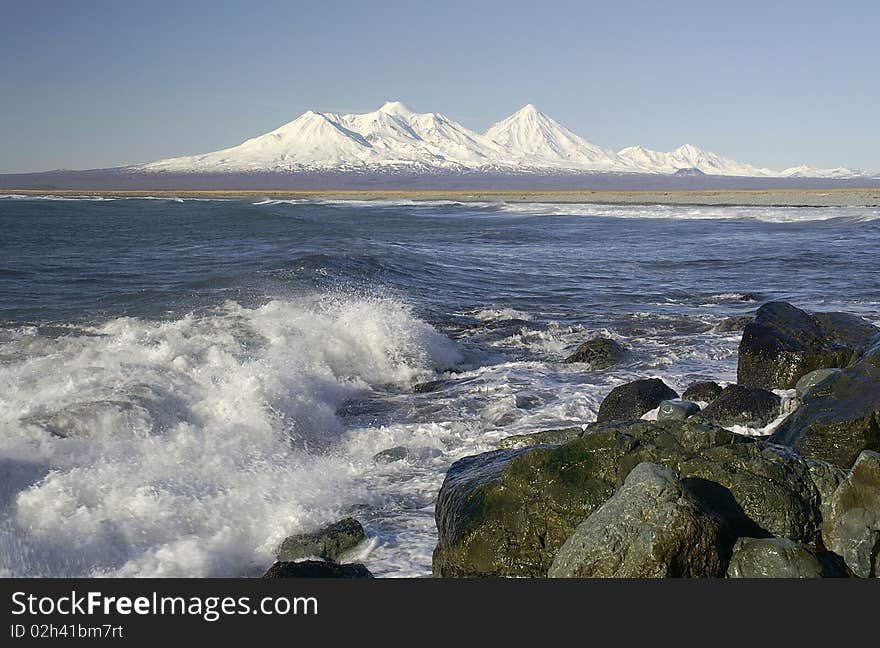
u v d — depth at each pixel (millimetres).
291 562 6102
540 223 54000
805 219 52406
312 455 9195
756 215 56281
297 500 7645
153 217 54375
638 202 81875
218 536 6973
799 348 10711
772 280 23672
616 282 23484
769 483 5660
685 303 19734
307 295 17594
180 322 14188
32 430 8328
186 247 30625
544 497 5812
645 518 5062
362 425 10406
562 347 14938
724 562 5098
